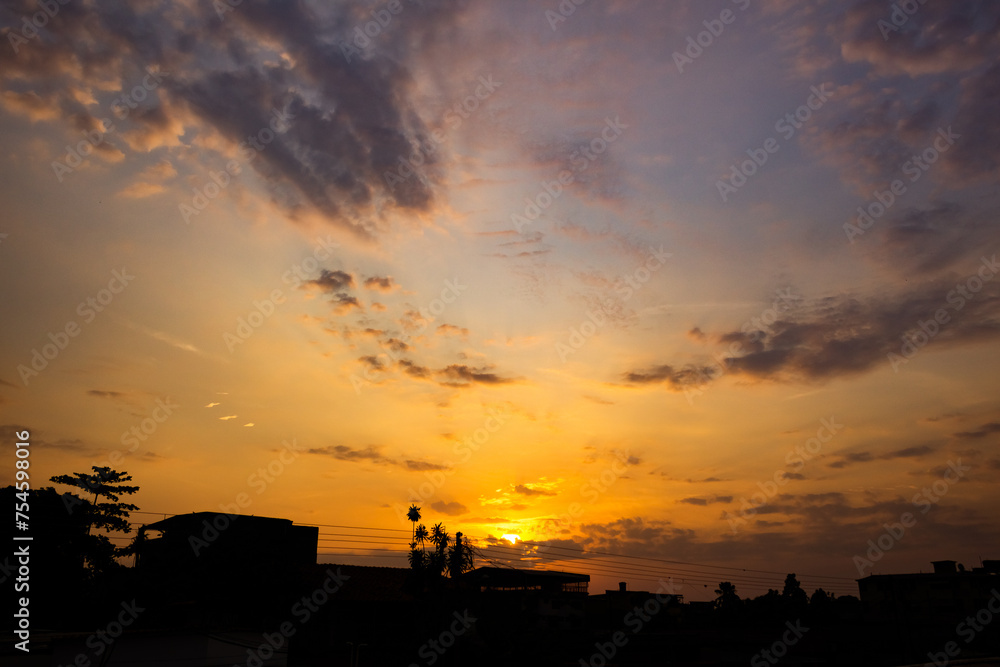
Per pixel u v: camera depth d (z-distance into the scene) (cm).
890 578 6369
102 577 3975
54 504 3962
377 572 5222
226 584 3947
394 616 4681
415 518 4669
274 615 4025
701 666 5084
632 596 7319
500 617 5028
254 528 4688
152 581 3966
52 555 3831
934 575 6172
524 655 4841
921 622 5775
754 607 8056
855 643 5588
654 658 5291
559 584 7006
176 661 2952
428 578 4569
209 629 3095
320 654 4269
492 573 6669
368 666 4350
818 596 8169
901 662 5150
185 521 4584
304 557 5188
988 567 6406
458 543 4662
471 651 4775
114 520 4141
